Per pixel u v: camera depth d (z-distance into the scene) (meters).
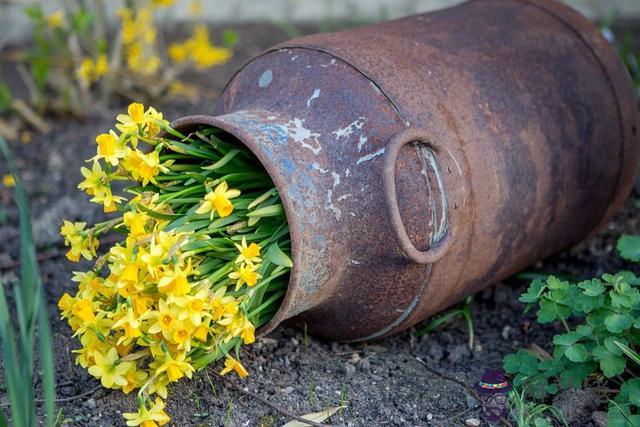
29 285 1.48
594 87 1.84
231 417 1.64
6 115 2.55
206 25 3.32
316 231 1.60
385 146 1.59
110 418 1.64
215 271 1.61
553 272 1.95
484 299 1.90
